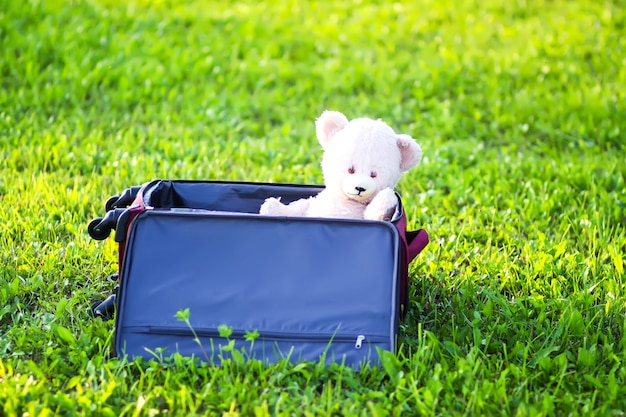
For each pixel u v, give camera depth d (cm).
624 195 302
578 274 253
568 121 364
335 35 482
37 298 243
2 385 203
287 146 342
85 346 216
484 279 252
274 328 211
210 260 215
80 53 404
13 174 302
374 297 211
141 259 214
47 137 325
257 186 244
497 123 367
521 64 430
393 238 214
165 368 211
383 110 378
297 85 405
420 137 356
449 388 206
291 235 216
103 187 296
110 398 202
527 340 223
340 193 229
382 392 202
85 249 259
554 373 213
